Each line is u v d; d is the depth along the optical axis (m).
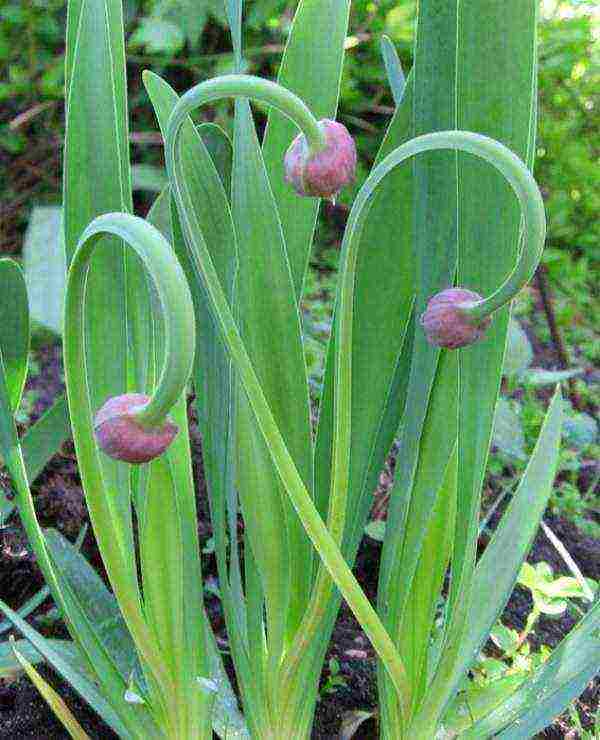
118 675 0.35
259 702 0.36
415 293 0.34
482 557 0.38
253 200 0.33
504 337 0.30
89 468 0.30
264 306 0.34
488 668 0.42
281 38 1.17
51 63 1.13
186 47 1.17
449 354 0.34
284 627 0.35
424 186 0.32
